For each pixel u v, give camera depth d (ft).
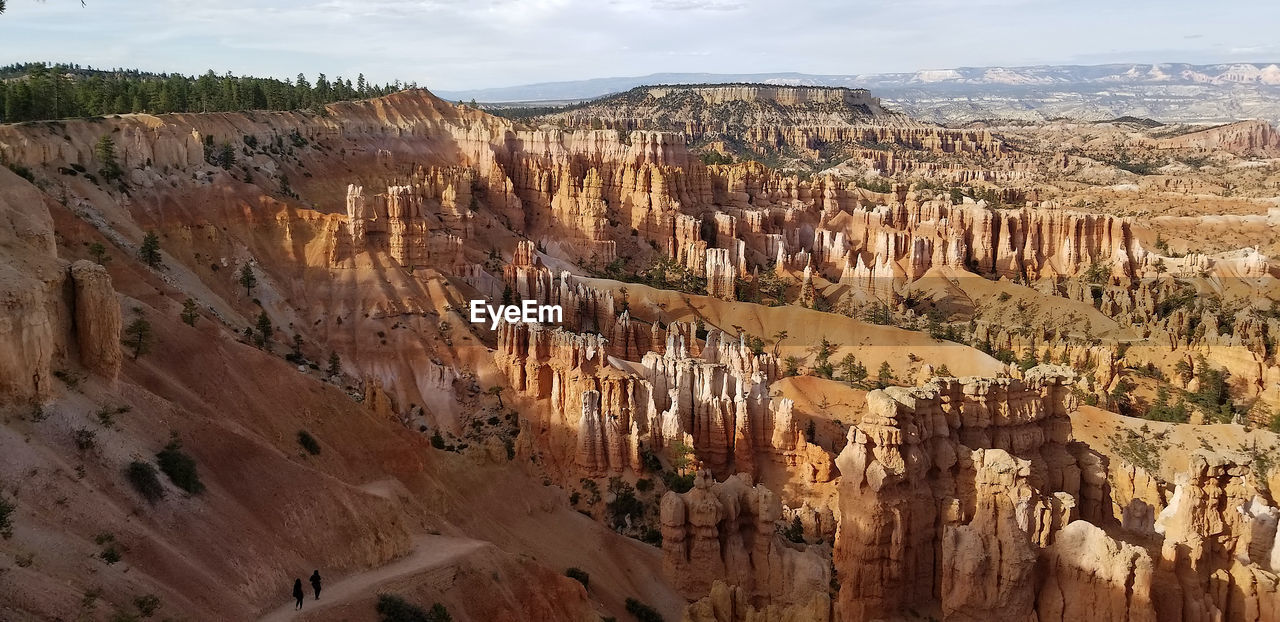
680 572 189.57
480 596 160.66
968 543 138.72
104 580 119.96
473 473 223.30
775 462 284.61
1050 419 176.96
